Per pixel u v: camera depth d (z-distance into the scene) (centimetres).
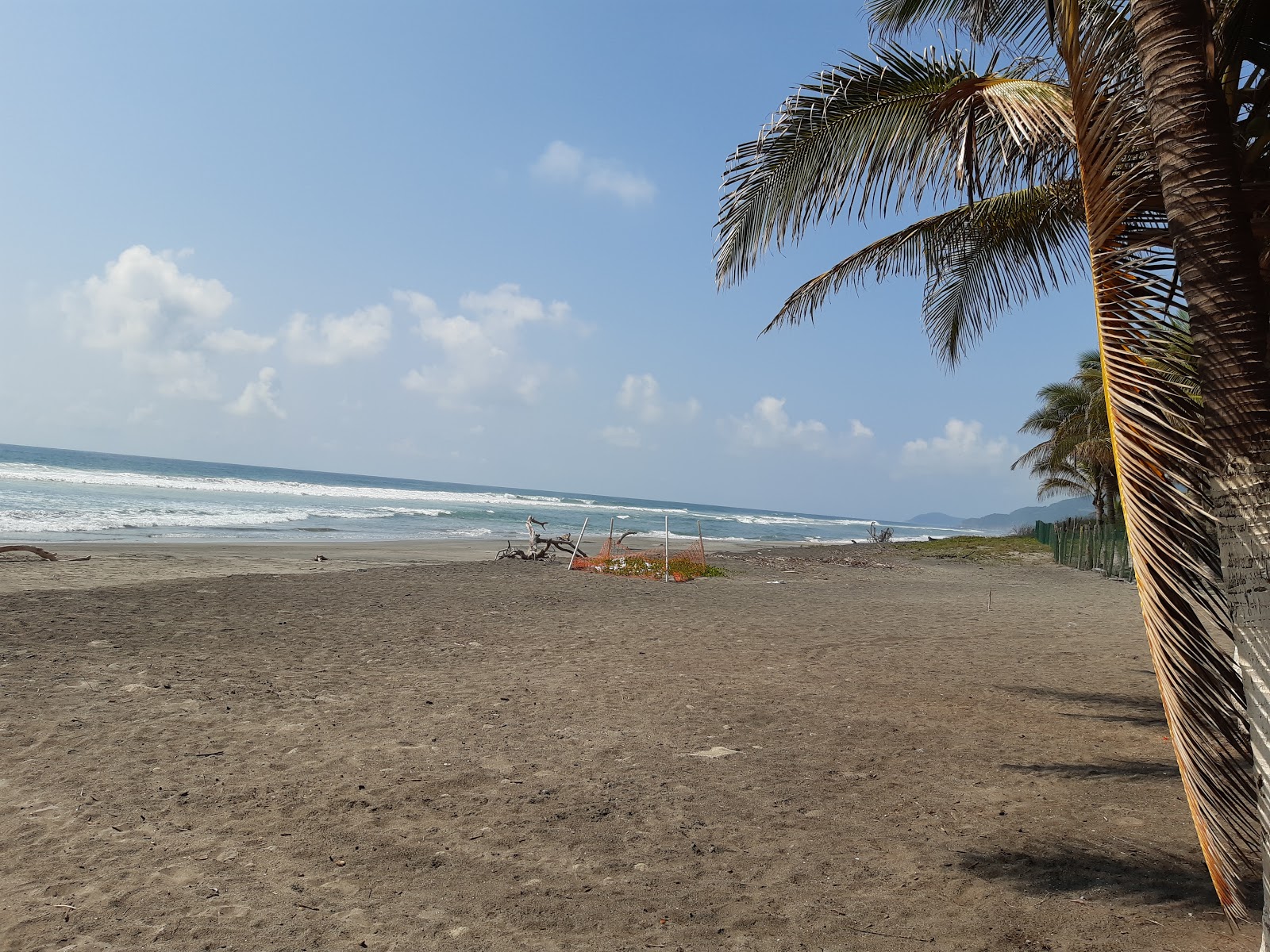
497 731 580
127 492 4488
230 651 829
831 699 711
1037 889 342
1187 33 249
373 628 1020
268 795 436
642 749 546
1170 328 255
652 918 312
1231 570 235
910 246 796
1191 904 328
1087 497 4131
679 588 1727
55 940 283
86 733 533
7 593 1138
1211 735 239
